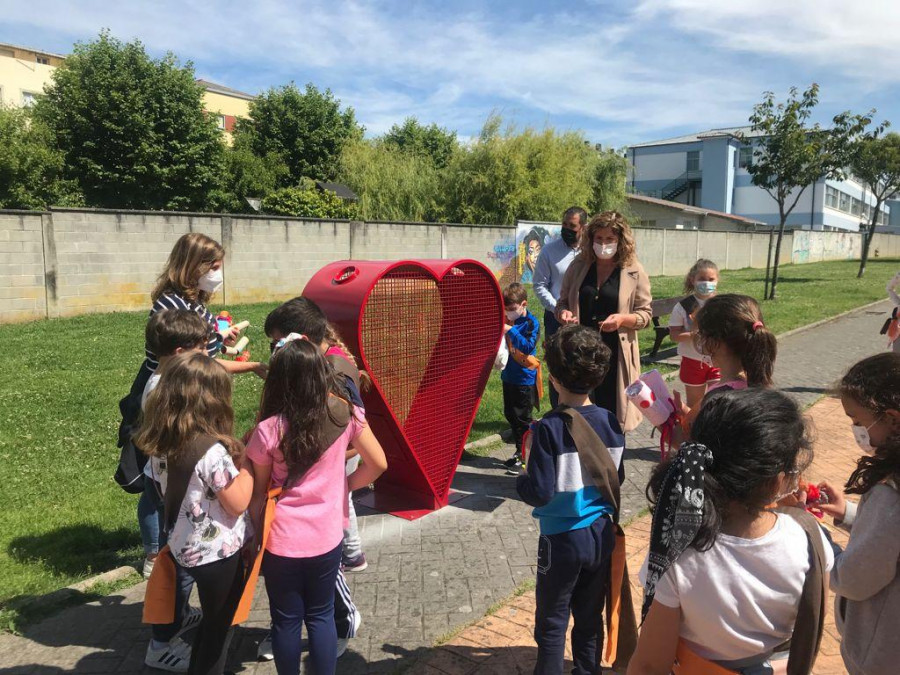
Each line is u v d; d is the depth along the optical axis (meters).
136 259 14.46
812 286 20.89
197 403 2.32
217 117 33.41
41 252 13.10
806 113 15.48
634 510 4.41
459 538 4.01
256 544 2.34
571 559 2.32
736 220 42.31
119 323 12.29
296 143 39.88
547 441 2.34
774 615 1.48
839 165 15.49
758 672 1.51
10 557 3.76
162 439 2.31
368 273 3.95
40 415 6.28
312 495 2.34
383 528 4.16
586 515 2.33
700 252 29.50
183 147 30.86
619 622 2.38
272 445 2.28
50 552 3.81
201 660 2.41
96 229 13.84
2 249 12.57
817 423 6.27
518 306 4.94
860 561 1.58
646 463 5.37
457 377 4.50
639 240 26.20
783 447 1.39
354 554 3.58
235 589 2.41
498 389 7.66
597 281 4.22
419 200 27.42
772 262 33.59
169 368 2.37
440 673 2.74
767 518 1.50
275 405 2.29
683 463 1.47
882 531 1.56
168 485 2.36
